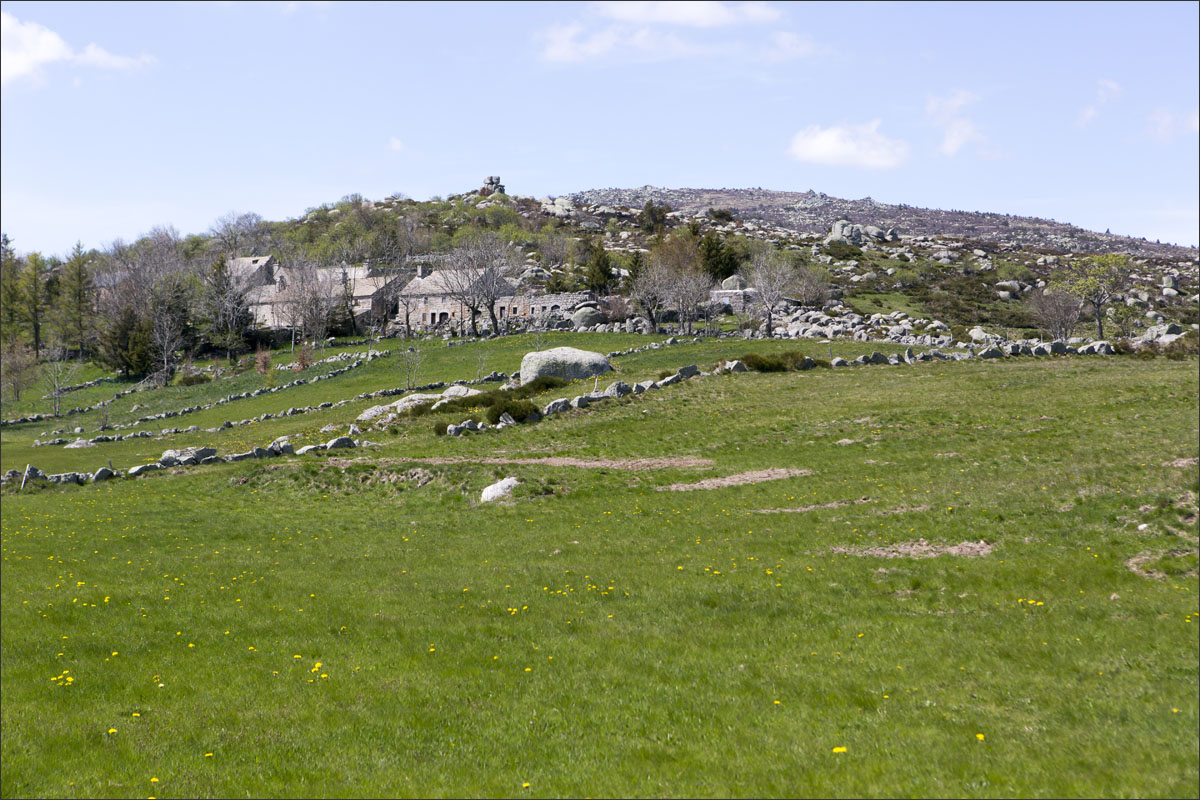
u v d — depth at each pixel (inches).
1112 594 858.1
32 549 1363.2
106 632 932.0
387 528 1492.4
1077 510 1115.3
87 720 699.4
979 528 1118.4
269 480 1930.4
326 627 931.3
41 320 6914.4
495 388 3334.2
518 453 2053.4
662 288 4881.9
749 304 5438.0
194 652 863.7
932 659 734.5
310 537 1450.5
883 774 528.4
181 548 1380.4
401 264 7465.6
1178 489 1102.4
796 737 597.3
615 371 3105.3
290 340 5999.0
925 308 5629.9
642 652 802.2
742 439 1979.6
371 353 4571.9
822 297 5753.0
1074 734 572.7
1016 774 518.9
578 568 1122.0
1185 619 767.7
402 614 967.0
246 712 701.9
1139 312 5364.2
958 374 2460.6
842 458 1705.2
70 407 4466.0
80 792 568.1
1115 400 1895.9
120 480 2128.4
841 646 786.2
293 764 598.5
